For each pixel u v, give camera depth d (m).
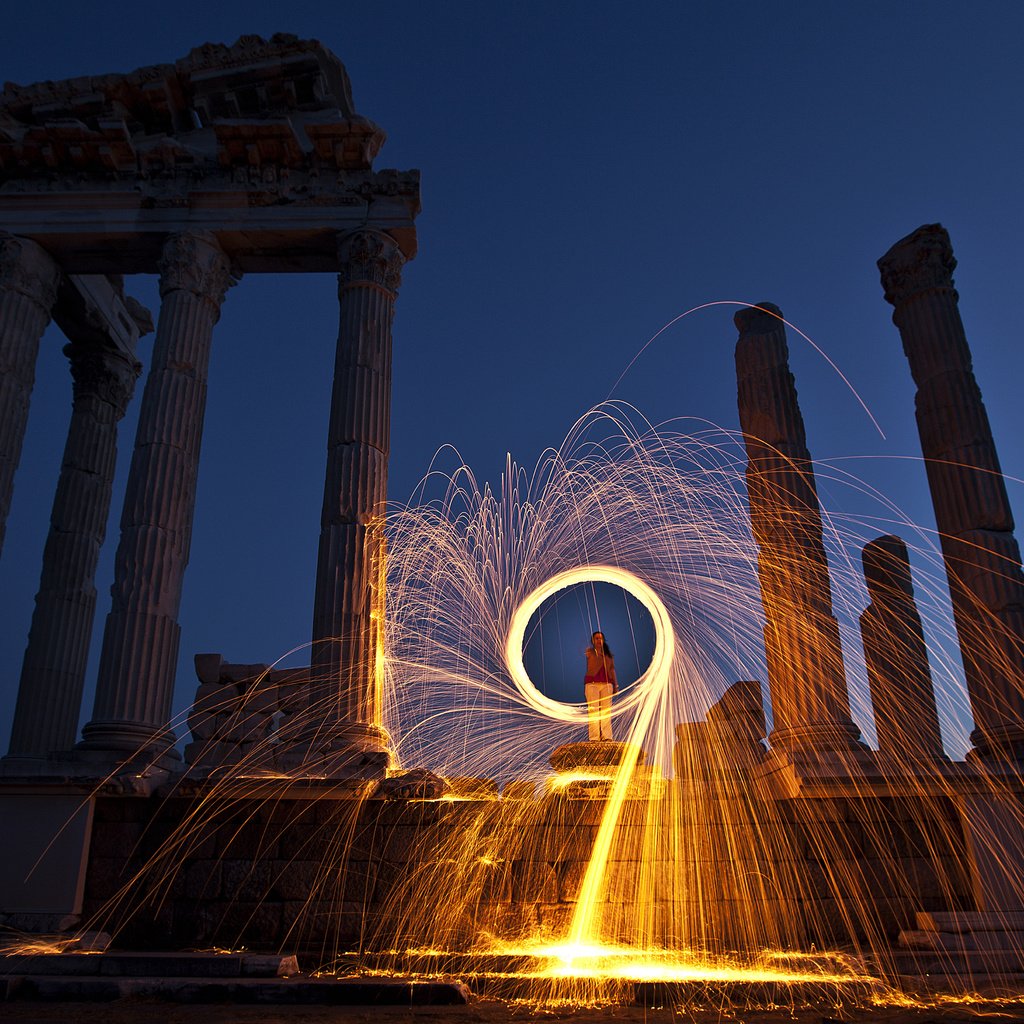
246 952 14.02
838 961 12.33
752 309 19.81
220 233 20.81
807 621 16.97
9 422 19.94
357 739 16.38
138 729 16.73
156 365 19.56
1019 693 16.31
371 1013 9.74
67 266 22.17
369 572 17.88
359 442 18.78
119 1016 9.36
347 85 22.30
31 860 15.07
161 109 22.14
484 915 14.54
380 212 20.75
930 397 18.81
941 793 15.17
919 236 19.73
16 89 21.62
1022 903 14.47
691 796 15.30
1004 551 17.25
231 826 15.41
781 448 18.31
